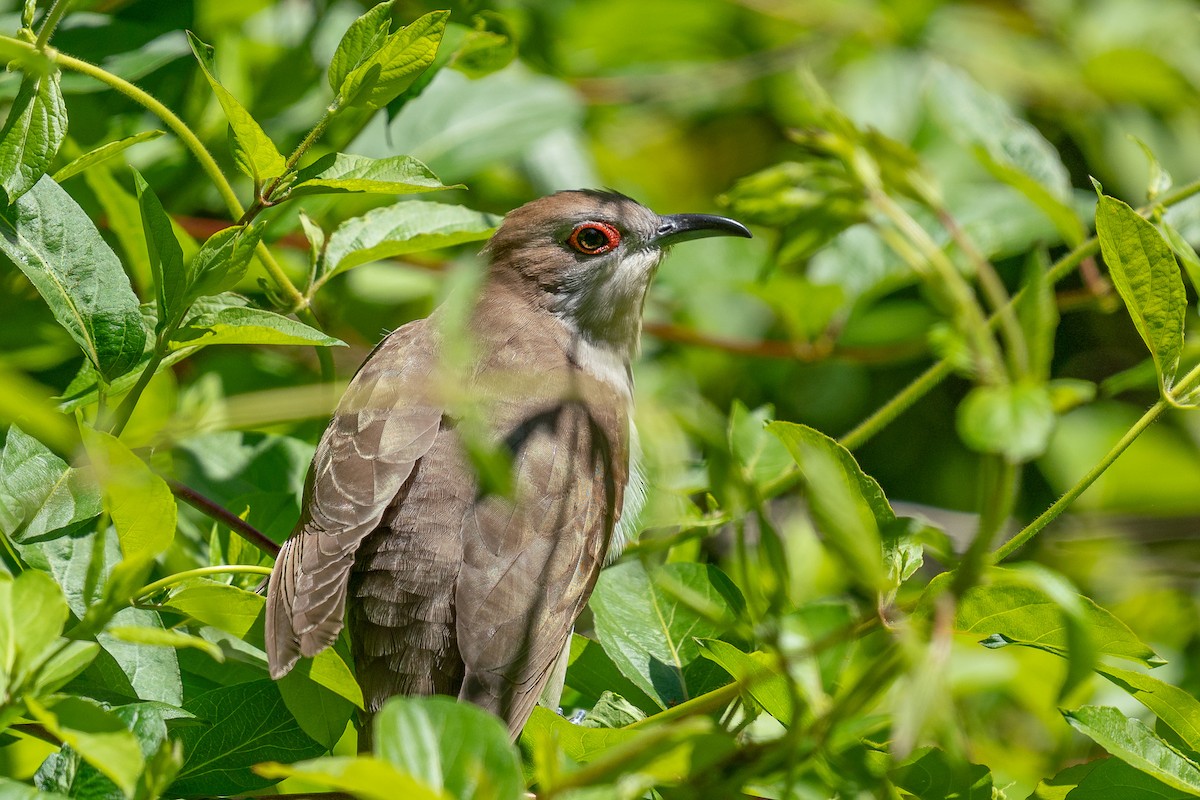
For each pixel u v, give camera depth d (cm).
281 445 958
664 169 1508
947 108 1038
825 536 513
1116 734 654
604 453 933
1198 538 1250
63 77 907
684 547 932
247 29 1197
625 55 1477
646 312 1328
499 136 1118
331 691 711
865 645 691
